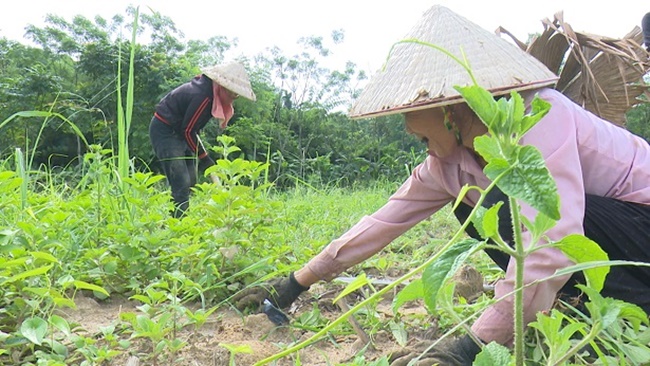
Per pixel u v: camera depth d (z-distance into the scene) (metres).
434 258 0.95
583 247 1.01
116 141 18.89
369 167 21.44
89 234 3.04
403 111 1.83
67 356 1.99
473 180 2.29
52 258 2.05
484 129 2.03
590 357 1.91
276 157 15.52
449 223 5.53
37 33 22.84
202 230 2.90
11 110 17.23
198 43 29.09
